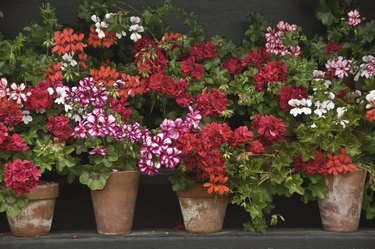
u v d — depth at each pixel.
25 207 2.76
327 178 2.82
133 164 2.82
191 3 3.20
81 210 3.12
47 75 2.86
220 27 3.21
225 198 2.82
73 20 3.15
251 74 2.95
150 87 2.87
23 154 2.77
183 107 2.91
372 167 2.86
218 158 2.69
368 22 3.15
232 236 2.79
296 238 2.80
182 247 2.78
